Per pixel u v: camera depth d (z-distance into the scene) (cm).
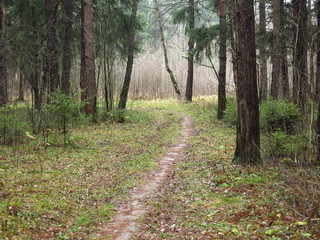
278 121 1156
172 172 1044
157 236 595
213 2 2317
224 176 884
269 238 519
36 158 1084
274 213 614
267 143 1084
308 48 985
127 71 2388
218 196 761
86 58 1914
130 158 1200
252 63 976
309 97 985
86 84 1912
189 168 1055
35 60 1680
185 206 732
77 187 852
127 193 853
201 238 558
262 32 1783
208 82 4219
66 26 1916
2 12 2003
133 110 2572
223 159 1096
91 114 1852
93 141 1420
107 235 615
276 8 1562
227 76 4303
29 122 1472
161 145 1457
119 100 2419
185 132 1786
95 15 2255
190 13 3059
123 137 1561
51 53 1628
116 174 1008
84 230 634
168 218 679
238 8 962
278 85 1370
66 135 1354
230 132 1655
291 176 724
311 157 925
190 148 1359
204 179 902
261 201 679
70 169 996
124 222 677
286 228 543
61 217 670
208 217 654
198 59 2428
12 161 1021
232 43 1605
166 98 3884
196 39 2284
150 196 832
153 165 1127
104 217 702
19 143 1278
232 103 1978
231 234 556
